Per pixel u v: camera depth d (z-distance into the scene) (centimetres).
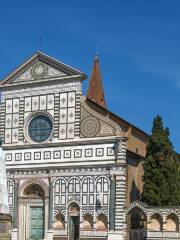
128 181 7550
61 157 7544
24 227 7669
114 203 7056
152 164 7069
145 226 6919
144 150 9050
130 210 6938
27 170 7750
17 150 7888
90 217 7238
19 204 7731
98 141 7300
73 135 7512
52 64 7806
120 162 7094
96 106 7731
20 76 8062
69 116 7600
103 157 7238
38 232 7575
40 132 7800
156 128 7212
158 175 7000
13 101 8075
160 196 6944
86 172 7338
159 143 7100
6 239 4331
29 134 7881
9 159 7906
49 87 7825
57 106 7712
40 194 7700
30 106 7931
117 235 6950
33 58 7950
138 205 6856
